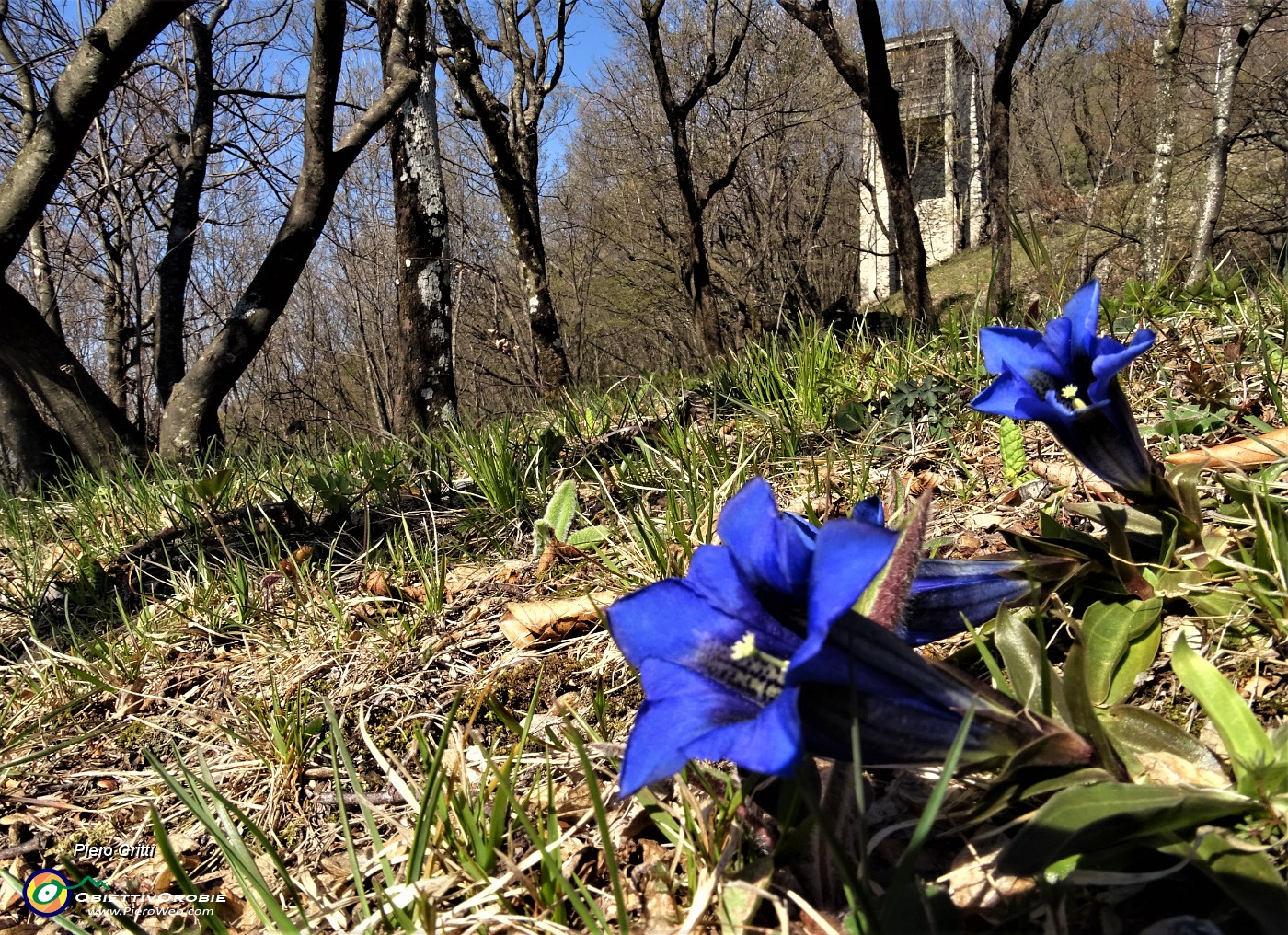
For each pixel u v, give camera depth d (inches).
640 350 1143.0
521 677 107.7
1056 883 54.7
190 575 160.4
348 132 350.0
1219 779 61.7
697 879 66.7
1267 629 81.7
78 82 286.2
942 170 1425.9
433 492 184.9
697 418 201.5
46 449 321.4
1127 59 869.2
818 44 884.0
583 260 1053.8
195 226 550.0
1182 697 78.5
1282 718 73.7
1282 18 758.5
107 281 739.4
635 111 907.4
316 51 327.6
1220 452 109.6
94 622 152.9
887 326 281.7
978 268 1061.1
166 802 100.3
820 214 966.4
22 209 290.5
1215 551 86.0
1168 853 54.7
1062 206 821.2
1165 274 215.5
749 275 911.0
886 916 47.4
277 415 1079.6
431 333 395.5
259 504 186.2
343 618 133.2
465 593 137.9
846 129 967.6
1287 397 131.5
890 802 71.4
